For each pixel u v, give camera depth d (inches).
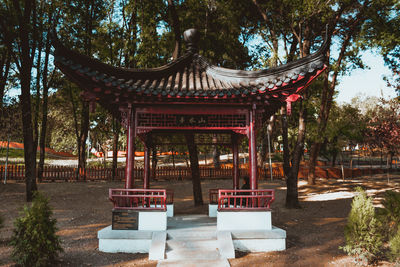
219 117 304.3
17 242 218.7
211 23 693.9
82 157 853.8
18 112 655.8
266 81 290.5
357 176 964.6
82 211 476.4
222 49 710.5
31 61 552.4
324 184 750.5
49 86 706.8
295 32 576.7
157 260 241.6
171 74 334.3
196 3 658.8
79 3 679.1
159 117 301.3
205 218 355.6
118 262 239.0
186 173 890.1
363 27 586.9
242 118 305.3
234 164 386.6
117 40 751.7
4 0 549.0
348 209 485.1
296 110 831.1
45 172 800.9
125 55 775.1
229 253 246.1
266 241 271.6
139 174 861.8
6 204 503.5
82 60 262.8
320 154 1146.0
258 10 639.8
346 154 1434.5
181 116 302.0
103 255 255.8
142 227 272.5
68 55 255.6
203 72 339.9
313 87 758.5
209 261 235.1
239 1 695.1
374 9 545.6
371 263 237.3
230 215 278.2
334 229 358.6
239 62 807.1
